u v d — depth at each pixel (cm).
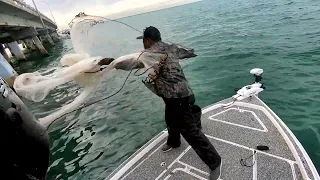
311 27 1253
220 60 964
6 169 154
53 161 511
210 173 294
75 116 696
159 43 277
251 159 318
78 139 581
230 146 349
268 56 903
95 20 274
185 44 1528
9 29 2023
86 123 650
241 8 3619
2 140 150
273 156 317
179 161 340
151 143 383
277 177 284
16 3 1797
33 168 170
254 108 436
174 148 366
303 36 1093
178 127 285
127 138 548
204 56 1058
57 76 226
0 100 151
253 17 2252
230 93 674
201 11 5294
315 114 504
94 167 470
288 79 675
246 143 350
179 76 274
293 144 326
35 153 170
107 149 521
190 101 280
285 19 1702
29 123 169
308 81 643
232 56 988
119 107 712
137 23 4459
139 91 802
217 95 673
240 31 1616
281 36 1190
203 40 1559
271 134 359
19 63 2486
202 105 633
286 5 2672
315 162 380
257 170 299
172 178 313
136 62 254
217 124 407
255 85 500
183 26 2742
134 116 643
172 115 282
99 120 654
